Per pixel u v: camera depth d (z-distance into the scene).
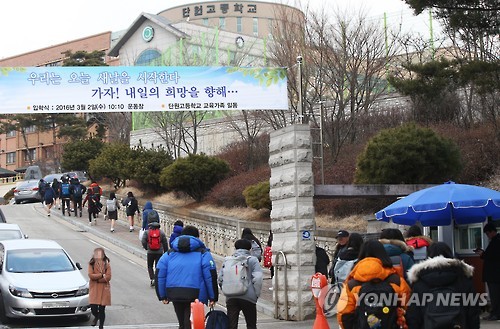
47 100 19.28
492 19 17.12
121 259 27.34
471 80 17.73
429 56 31.45
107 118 61.19
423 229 15.62
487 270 13.85
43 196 51.31
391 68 33.44
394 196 16.83
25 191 54.66
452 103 30.05
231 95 19.94
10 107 19.11
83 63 75.06
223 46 50.06
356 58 32.38
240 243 11.62
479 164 24.58
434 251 8.06
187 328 11.16
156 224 21.03
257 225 27.05
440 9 17.67
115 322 15.92
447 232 14.78
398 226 17.34
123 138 58.50
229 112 45.00
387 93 34.25
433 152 23.39
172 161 45.34
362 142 31.91
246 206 33.38
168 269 11.29
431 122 30.52
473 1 16.81
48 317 16.02
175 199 41.78
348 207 26.92
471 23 17.11
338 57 32.09
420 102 30.06
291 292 16.27
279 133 17.14
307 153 16.47
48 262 17.08
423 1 16.91
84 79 19.42
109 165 49.12
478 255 14.87
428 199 12.92
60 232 35.47
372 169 23.86
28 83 19.23
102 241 32.66
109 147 51.81
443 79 18.14
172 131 49.91
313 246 16.34
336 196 16.81
